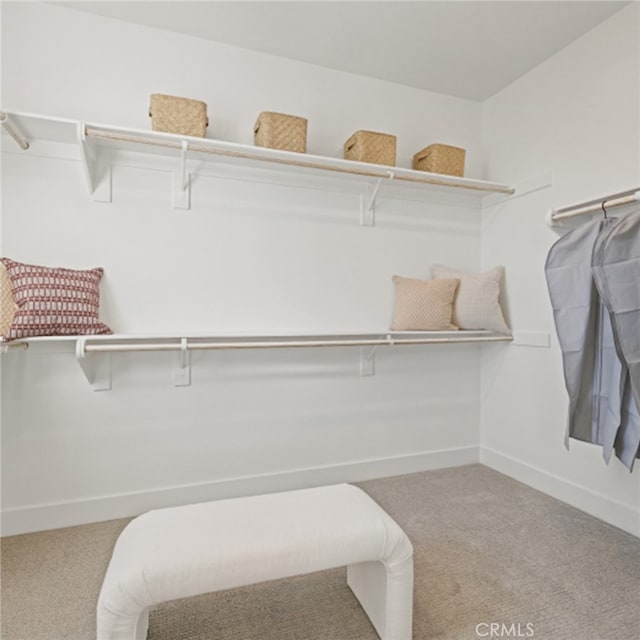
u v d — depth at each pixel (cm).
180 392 219
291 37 221
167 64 217
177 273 217
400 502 224
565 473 225
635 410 171
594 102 210
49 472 199
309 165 216
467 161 282
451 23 209
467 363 282
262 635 133
